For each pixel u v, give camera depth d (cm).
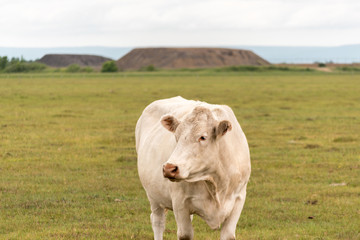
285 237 807
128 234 812
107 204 1018
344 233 831
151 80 7312
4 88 4788
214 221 618
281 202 1040
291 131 2056
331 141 1820
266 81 6725
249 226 895
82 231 818
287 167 1387
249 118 2497
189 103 711
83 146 1694
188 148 564
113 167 1381
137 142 825
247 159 651
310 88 5016
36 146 1689
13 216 928
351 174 1298
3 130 2003
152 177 691
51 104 3172
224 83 6175
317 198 1071
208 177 587
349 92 4375
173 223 916
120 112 2758
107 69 13275
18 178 1233
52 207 990
